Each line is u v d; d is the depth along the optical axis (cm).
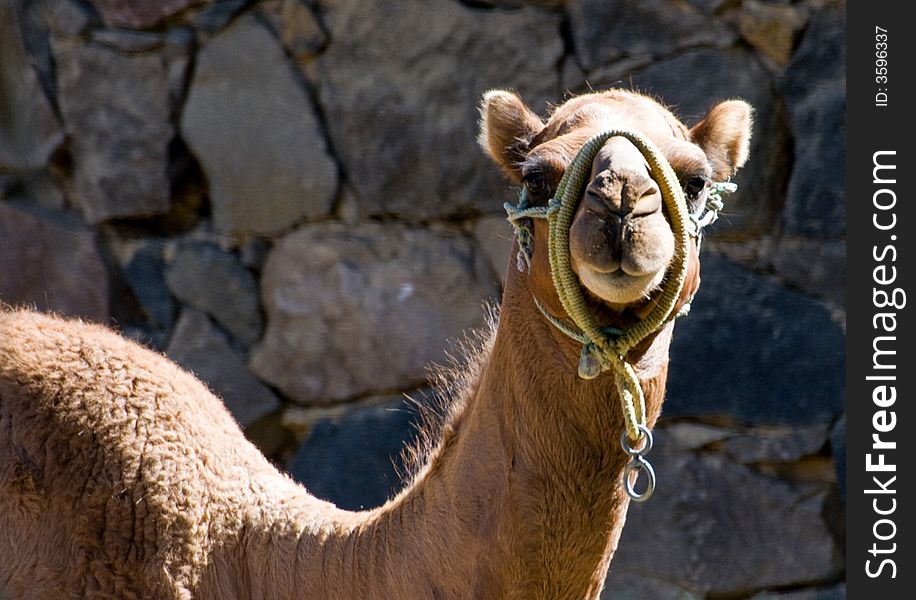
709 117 1135
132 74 2103
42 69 2116
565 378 1006
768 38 1972
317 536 1166
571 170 961
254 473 1230
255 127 2089
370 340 2059
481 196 2038
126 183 2111
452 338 2042
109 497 1150
